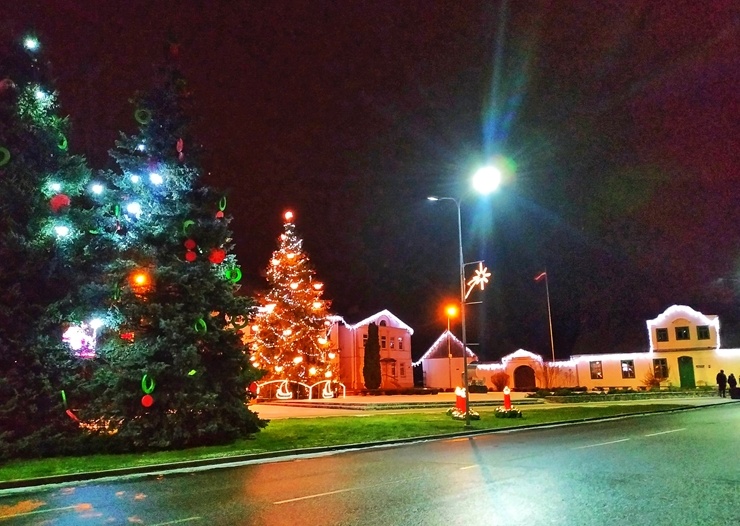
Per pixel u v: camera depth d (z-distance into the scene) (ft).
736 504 29.60
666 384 167.43
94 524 28.86
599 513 28.07
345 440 59.82
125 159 57.36
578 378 181.27
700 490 33.09
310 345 137.18
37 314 53.67
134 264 54.29
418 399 131.64
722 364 164.35
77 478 42.45
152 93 59.21
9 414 50.24
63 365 53.47
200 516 29.68
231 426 58.49
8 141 54.03
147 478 42.65
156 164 57.72
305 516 28.84
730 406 108.68
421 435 64.49
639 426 73.87
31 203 54.19
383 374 186.80
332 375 137.08
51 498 36.09
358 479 39.17
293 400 131.23
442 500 31.63
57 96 58.03
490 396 142.51
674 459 44.78
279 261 139.95
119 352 53.93
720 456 46.09
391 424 73.87
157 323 54.95
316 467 45.52
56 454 51.16
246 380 59.62
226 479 41.06
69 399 53.62
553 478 37.50
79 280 55.93
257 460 50.67
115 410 52.80
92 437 53.67
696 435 61.26
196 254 58.18
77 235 55.88
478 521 26.99
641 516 27.40
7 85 53.31
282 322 136.46
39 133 55.52
